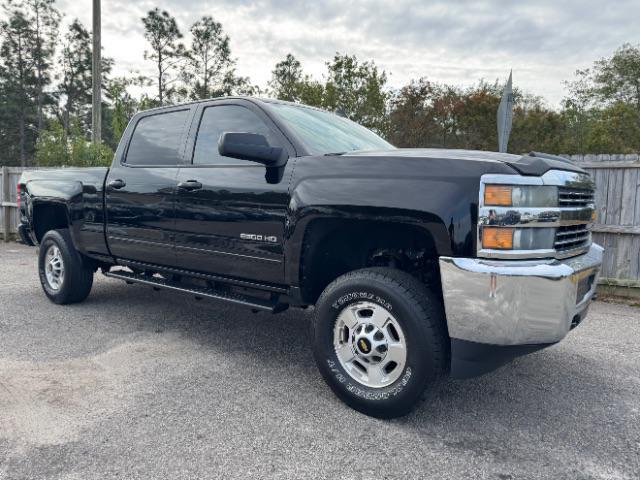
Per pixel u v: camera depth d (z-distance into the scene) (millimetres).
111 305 5141
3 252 9352
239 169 3439
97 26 13648
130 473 2195
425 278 3086
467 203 2477
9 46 57156
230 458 2332
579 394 3195
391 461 2352
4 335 4098
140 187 4090
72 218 4734
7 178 10883
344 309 2871
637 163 5855
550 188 2596
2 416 2691
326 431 2613
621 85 36531
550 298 2434
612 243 6121
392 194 2652
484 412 2904
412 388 2604
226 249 3488
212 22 48438
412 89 23109
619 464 2379
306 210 2965
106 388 3082
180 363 3547
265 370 3451
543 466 2348
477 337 2449
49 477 2154
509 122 5684
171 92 49406
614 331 4660
